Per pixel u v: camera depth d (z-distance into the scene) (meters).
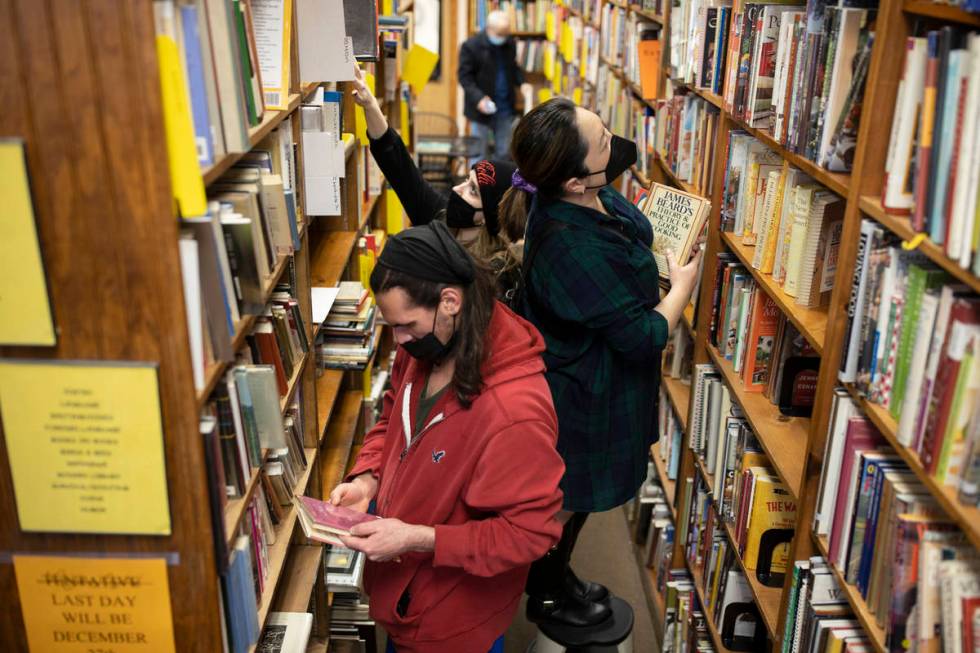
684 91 3.22
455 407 1.74
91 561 1.43
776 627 1.95
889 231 1.46
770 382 2.23
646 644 3.11
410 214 2.98
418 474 1.81
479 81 7.21
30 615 1.46
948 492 1.24
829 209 1.86
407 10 4.81
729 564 2.36
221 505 1.45
